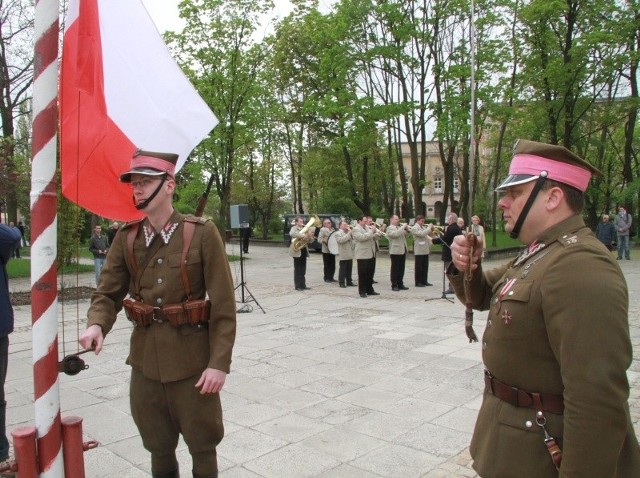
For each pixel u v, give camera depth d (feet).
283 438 14.48
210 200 112.16
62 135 10.23
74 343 25.99
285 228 103.86
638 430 14.35
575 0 68.54
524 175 6.53
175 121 12.49
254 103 78.59
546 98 73.15
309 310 35.22
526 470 6.13
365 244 41.06
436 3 70.64
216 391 8.73
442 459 13.12
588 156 94.94
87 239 97.55
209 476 9.45
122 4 12.02
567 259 5.86
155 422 9.41
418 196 80.69
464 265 7.62
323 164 105.50
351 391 18.33
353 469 12.66
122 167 11.33
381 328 28.78
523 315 6.16
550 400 6.09
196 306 9.09
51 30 7.50
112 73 11.68
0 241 11.86
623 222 65.21
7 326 12.29
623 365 5.39
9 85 66.13
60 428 7.85
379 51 72.02
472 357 22.47
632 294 38.65
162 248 9.26
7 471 7.72
